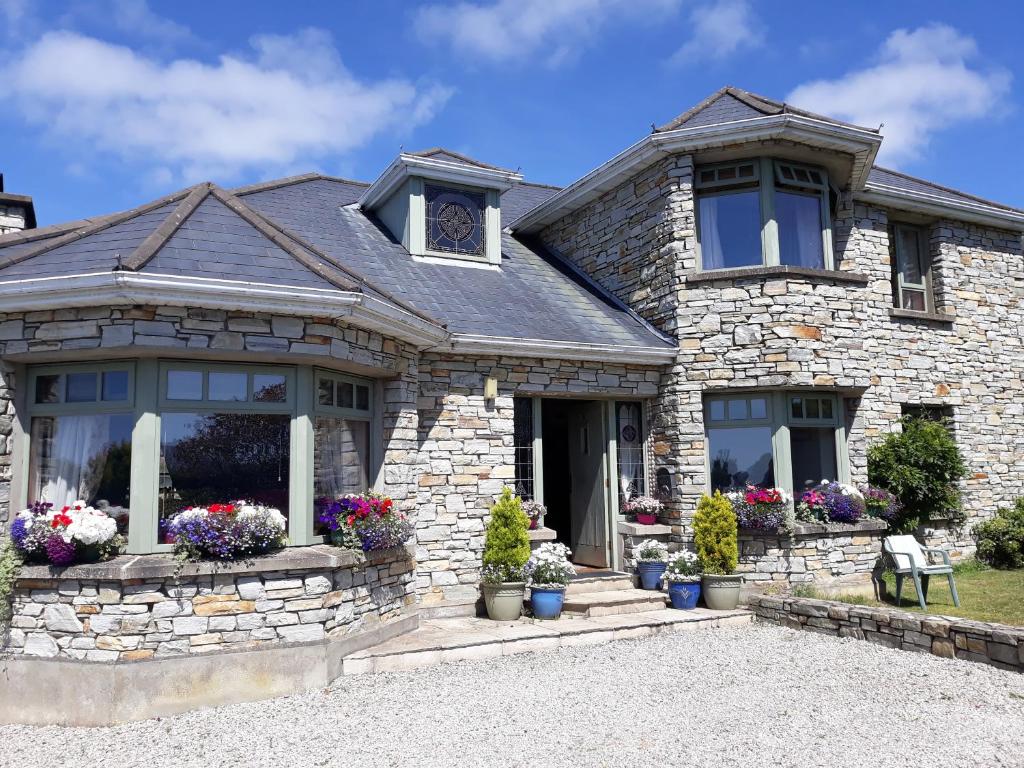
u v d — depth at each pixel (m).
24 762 5.03
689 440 10.11
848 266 11.13
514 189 15.68
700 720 5.56
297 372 6.92
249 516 6.23
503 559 8.50
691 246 10.38
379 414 8.20
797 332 9.84
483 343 8.80
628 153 10.77
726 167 10.53
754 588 9.60
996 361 12.59
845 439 10.55
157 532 6.23
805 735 5.24
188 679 5.93
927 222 12.47
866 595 9.58
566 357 9.52
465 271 11.26
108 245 6.69
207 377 6.55
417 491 8.59
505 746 5.05
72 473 6.44
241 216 7.53
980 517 12.05
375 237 11.43
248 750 5.05
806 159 10.50
